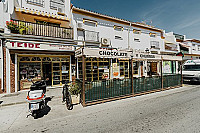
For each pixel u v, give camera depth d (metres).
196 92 6.50
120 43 11.73
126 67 11.74
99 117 3.52
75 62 8.64
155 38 14.85
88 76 9.63
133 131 2.66
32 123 3.25
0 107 4.63
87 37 9.65
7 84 6.54
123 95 5.54
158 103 4.72
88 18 9.95
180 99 5.20
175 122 3.04
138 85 6.16
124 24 12.08
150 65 15.40
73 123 3.18
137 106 4.42
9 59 6.61
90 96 4.78
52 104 4.88
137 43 13.02
